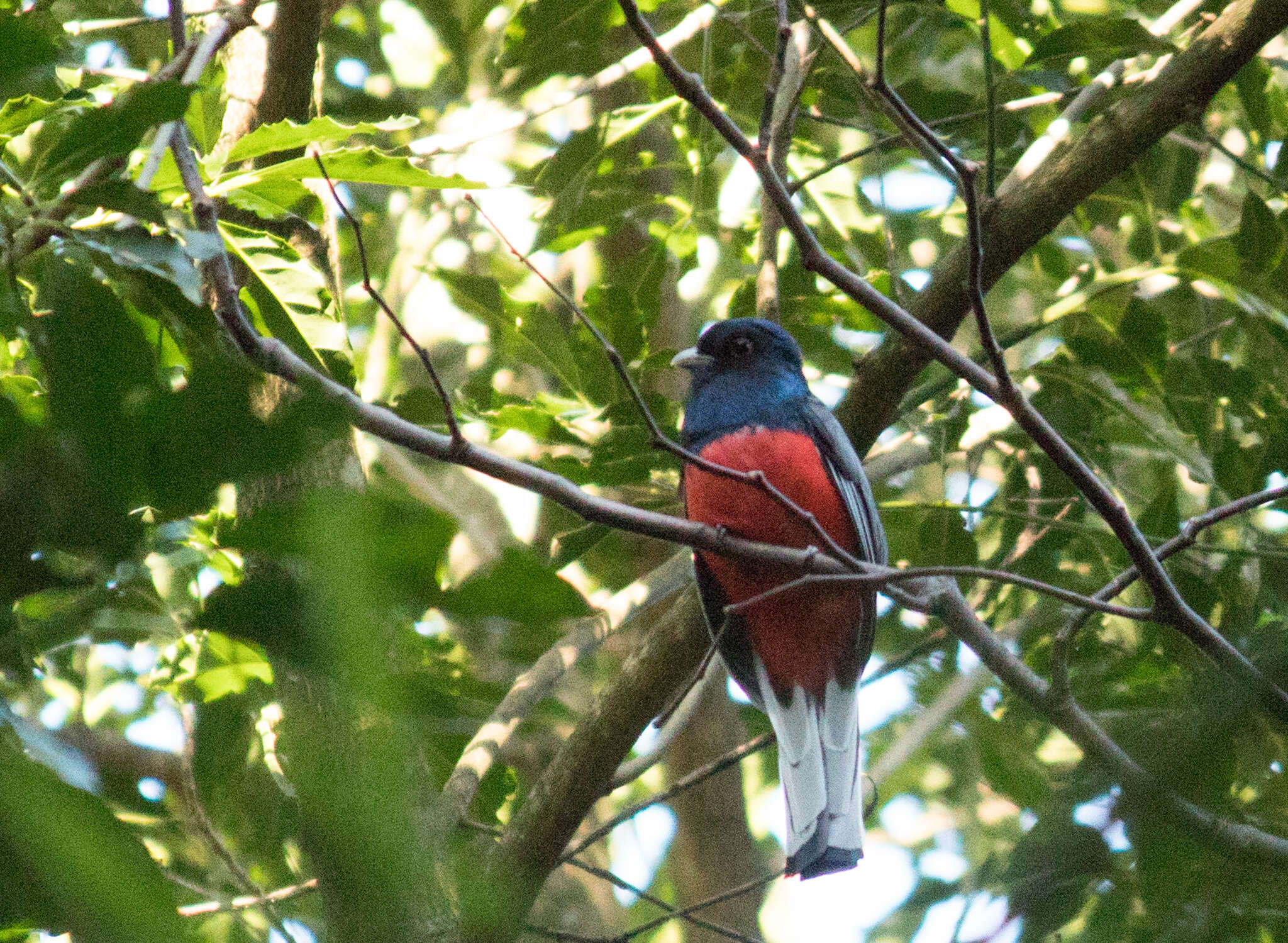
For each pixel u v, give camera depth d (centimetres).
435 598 188
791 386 1070
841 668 1032
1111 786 483
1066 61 1005
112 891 166
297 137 716
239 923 931
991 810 1570
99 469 204
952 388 1212
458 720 203
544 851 977
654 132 1552
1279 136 1302
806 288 1262
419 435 655
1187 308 1372
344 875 170
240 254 798
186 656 922
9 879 170
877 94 673
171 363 566
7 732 207
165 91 289
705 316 1692
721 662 1152
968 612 941
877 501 1341
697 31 1212
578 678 1647
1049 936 481
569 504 713
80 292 227
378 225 1542
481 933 196
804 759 969
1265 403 1165
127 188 458
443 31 1519
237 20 733
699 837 1419
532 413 1047
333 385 232
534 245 1284
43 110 550
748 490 1005
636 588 1102
